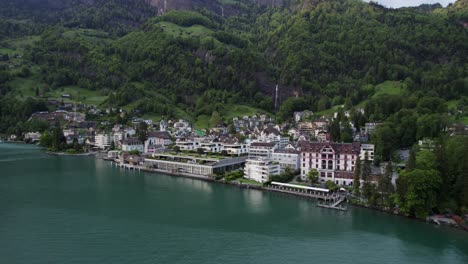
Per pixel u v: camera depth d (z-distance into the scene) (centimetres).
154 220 12575
